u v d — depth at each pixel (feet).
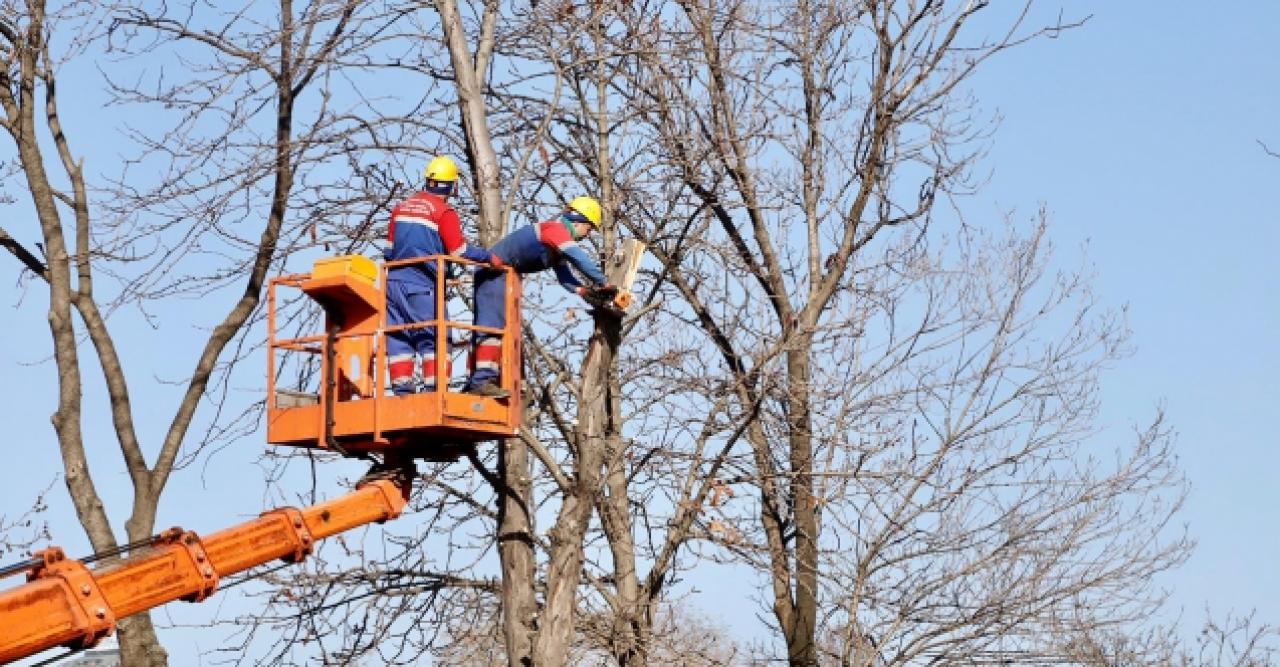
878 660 63.77
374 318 46.32
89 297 55.83
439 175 48.11
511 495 53.47
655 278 67.56
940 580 63.77
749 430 66.03
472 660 61.31
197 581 41.11
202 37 54.80
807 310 67.00
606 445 60.54
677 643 61.11
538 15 59.21
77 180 56.75
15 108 56.49
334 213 58.23
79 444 53.88
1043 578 63.72
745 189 65.92
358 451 46.96
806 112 68.85
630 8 61.77
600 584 60.29
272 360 47.01
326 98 55.11
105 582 39.29
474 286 47.88
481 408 45.55
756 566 61.52
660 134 64.75
